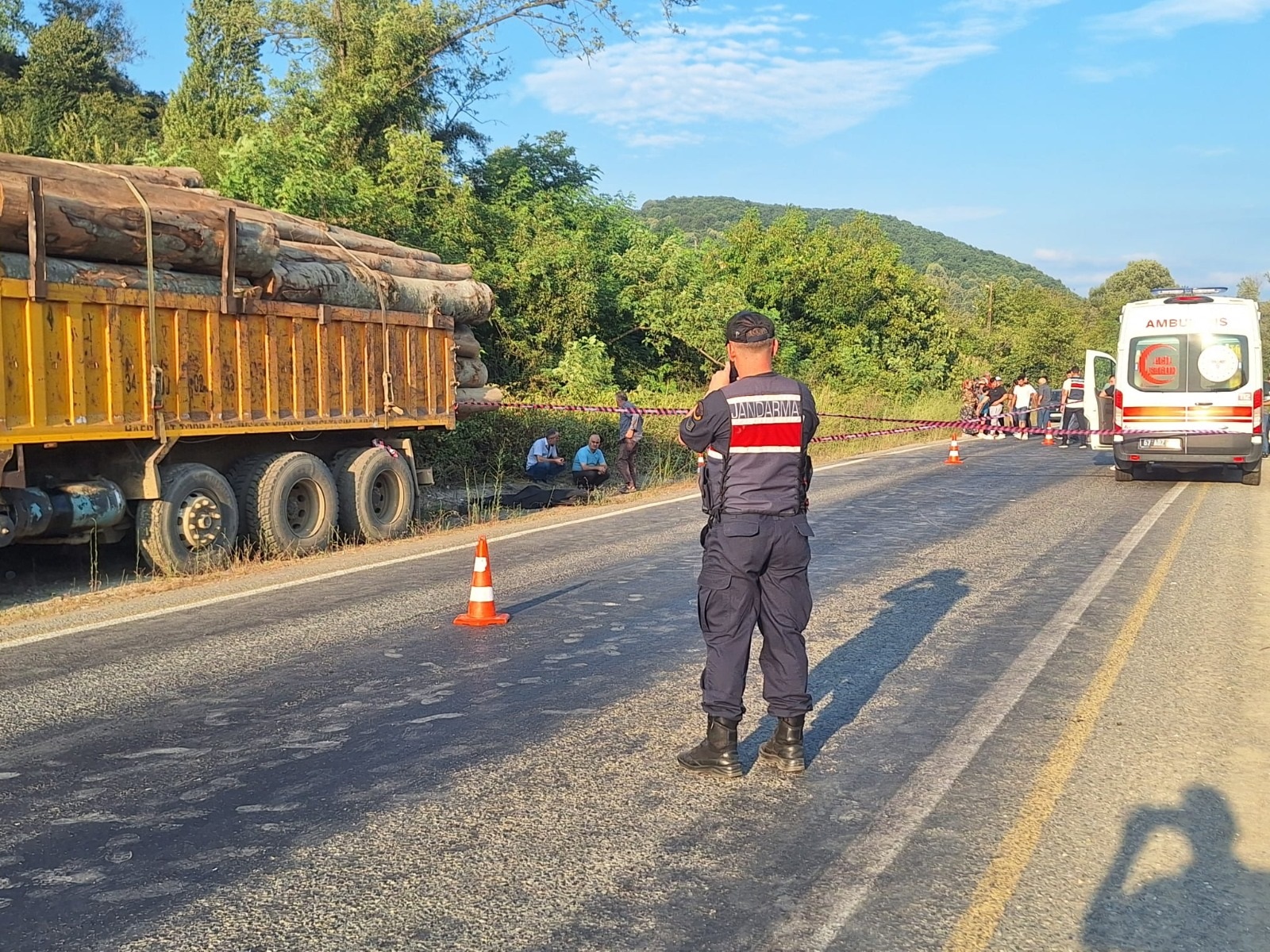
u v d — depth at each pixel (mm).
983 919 3324
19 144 21422
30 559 9867
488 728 5145
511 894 3480
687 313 26375
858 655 6453
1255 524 12039
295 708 5461
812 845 3863
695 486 17141
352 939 3191
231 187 17688
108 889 3521
